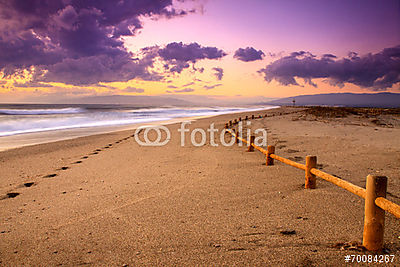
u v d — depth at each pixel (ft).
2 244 9.62
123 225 10.82
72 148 34.12
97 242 9.43
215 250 8.52
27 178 19.93
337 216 10.90
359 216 10.84
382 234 8.00
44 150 32.68
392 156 22.65
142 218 11.49
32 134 51.06
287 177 17.43
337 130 42.68
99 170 21.63
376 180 7.84
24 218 12.12
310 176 14.55
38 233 10.44
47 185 17.66
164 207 12.75
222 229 10.11
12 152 31.37
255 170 19.70
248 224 10.50
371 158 22.29
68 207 13.33
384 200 7.55
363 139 32.48
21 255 8.77
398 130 41.29
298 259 7.80
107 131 56.03
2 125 66.18
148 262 7.98
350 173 17.89
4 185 18.10
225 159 24.26
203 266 7.66
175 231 10.07
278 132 43.75
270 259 7.87
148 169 21.35
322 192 13.89
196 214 11.75
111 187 16.60
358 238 8.95
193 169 20.75
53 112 146.00
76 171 21.53
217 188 15.52
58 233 10.34
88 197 14.79
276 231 9.76
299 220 10.68
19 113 126.52
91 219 11.62
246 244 8.85
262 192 14.53
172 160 24.79
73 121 83.51
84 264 8.04
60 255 8.66
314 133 39.99
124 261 8.10
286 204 12.57
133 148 32.89
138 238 9.61
